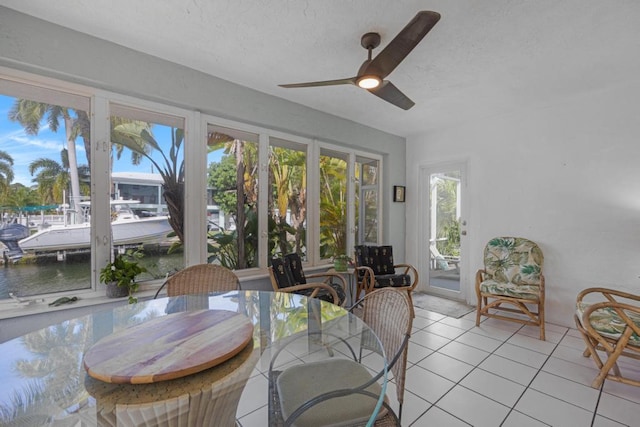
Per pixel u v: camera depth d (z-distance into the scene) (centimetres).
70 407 85
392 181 429
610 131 275
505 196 344
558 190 306
